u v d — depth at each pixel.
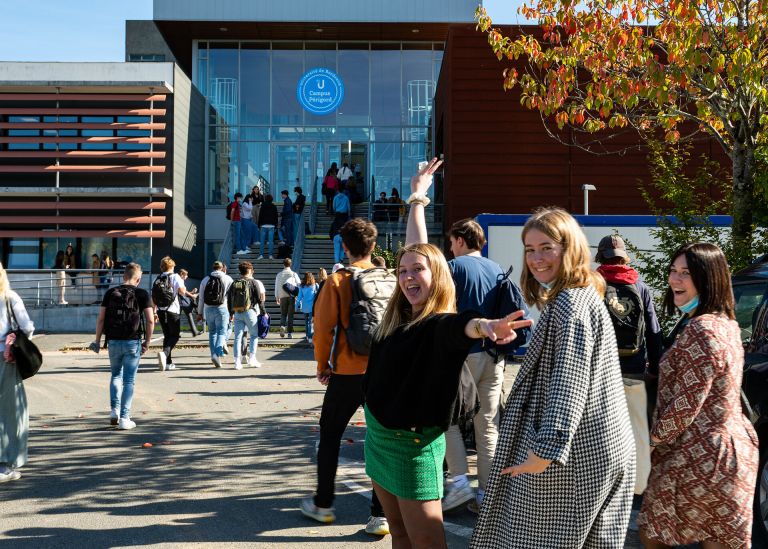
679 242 9.55
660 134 21.41
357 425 8.94
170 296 13.82
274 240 27.16
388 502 3.70
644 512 3.58
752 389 4.69
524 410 3.11
